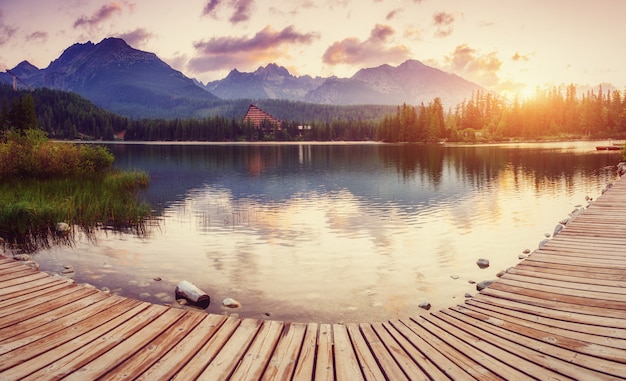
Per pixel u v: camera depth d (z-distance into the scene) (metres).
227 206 21.97
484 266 11.22
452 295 9.02
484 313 5.99
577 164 45.28
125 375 4.04
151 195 26.06
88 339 4.91
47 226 16.12
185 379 3.97
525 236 14.77
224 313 8.04
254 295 9.06
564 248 9.43
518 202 22.45
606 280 7.15
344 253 12.62
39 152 27.39
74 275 10.42
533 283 7.21
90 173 29.64
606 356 4.46
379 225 16.88
